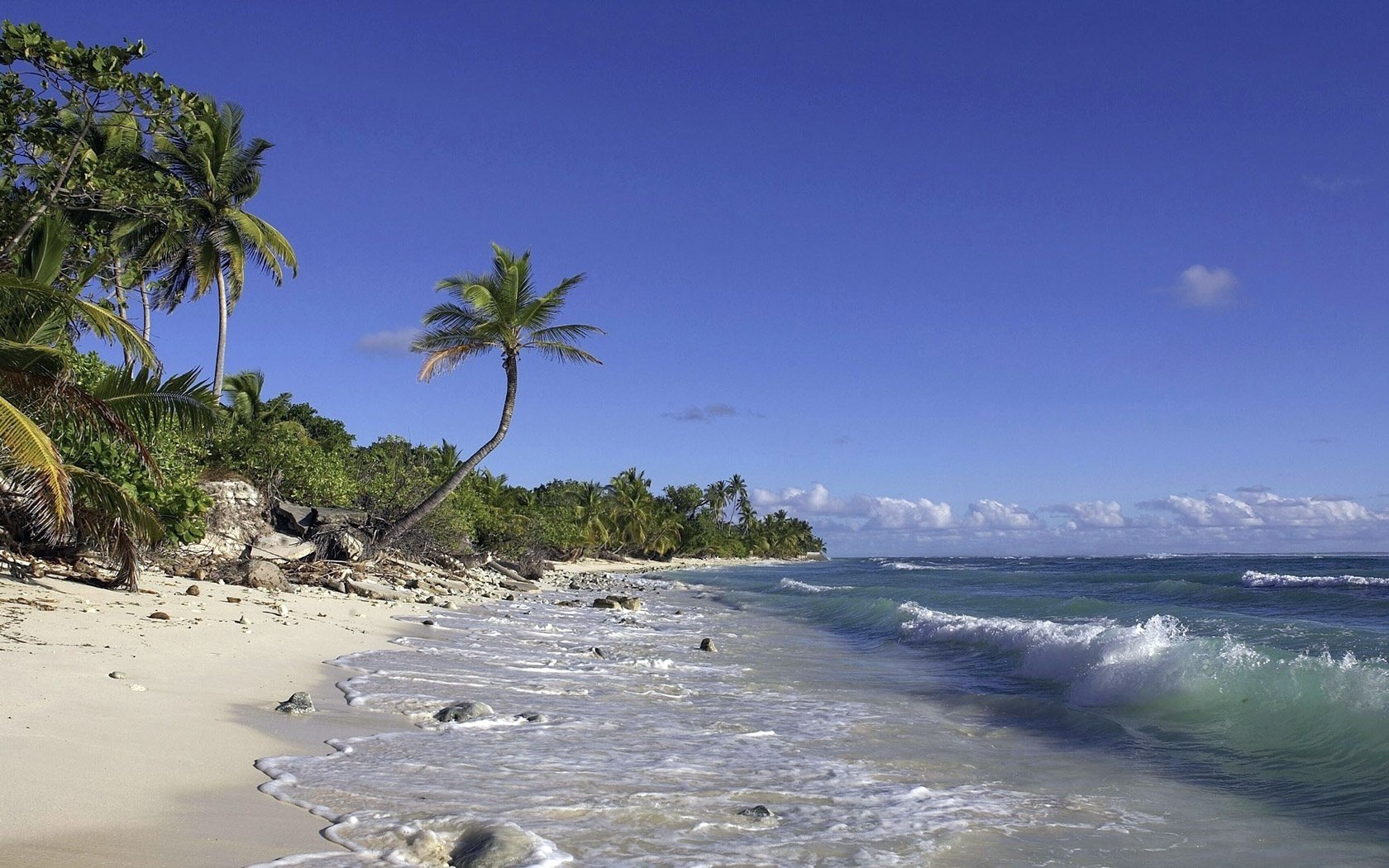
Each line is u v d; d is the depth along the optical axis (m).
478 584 33.91
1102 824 6.20
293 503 33.44
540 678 11.76
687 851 5.05
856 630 22.23
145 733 6.54
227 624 13.02
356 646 13.38
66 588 13.38
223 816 5.00
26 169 15.41
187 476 19.00
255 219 30.23
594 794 6.11
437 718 8.44
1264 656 11.44
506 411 32.50
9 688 7.19
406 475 36.94
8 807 4.66
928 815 6.18
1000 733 9.55
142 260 27.92
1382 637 15.38
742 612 29.69
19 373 11.12
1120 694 11.25
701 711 10.07
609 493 106.44
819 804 6.30
